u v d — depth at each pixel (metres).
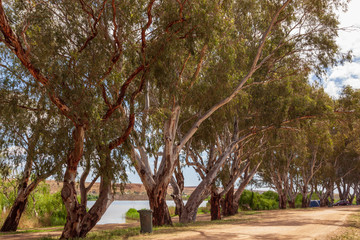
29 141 14.67
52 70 12.37
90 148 13.43
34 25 12.65
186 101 20.70
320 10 20.17
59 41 12.84
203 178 26.22
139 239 12.72
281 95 23.84
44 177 15.29
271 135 28.70
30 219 28.17
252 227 17.41
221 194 27.61
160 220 19.75
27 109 14.56
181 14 13.75
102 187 15.91
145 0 14.56
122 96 14.73
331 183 60.53
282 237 12.88
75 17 14.56
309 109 24.00
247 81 22.48
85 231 14.77
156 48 14.12
